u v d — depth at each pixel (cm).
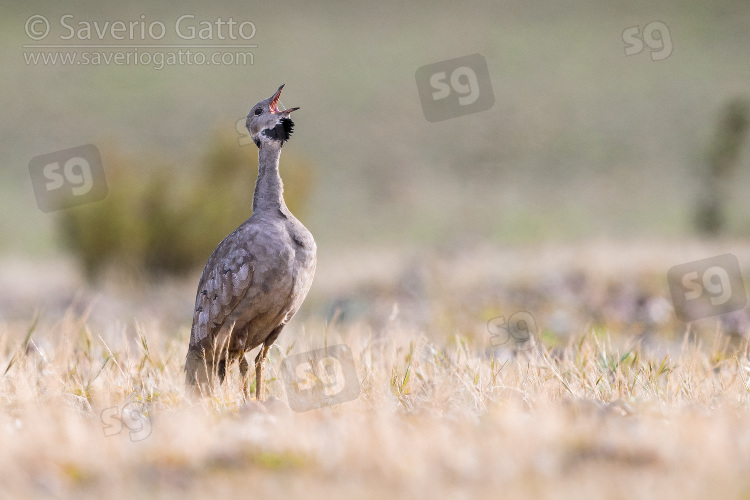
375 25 13288
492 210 7419
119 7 13062
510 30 12800
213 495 893
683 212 6906
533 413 1205
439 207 7569
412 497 864
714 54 11312
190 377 1491
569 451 992
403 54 12125
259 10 13688
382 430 1042
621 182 8138
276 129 1515
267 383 1520
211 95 10738
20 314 3167
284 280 1461
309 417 1234
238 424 1165
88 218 3834
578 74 11144
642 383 1422
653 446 992
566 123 9825
